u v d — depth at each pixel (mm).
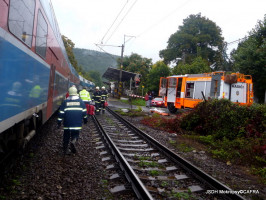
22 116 4102
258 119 8062
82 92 11836
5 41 3041
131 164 5594
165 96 20719
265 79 18594
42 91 5926
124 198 3891
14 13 3383
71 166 5199
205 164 6141
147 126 12125
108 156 6203
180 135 10055
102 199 3801
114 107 22250
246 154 6676
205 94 15898
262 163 6184
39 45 5262
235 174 5504
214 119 9398
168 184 4523
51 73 7457
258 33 19734
